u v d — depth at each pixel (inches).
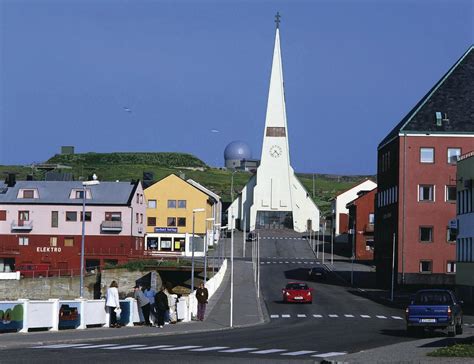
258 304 2506.2
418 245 3459.6
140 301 1617.9
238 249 5551.2
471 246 2861.7
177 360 964.6
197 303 1957.4
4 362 909.2
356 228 5226.4
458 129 3491.6
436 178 3476.9
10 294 3590.1
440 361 924.0
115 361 936.9
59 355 1001.5
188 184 5383.9
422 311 1465.3
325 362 943.0
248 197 7111.2
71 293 3686.0
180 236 5364.2
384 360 941.8
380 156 4028.1
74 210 4473.4
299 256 5319.9
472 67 3695.9
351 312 2353.6
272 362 954.7
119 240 4451.3
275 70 7027.6
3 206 4468.5
